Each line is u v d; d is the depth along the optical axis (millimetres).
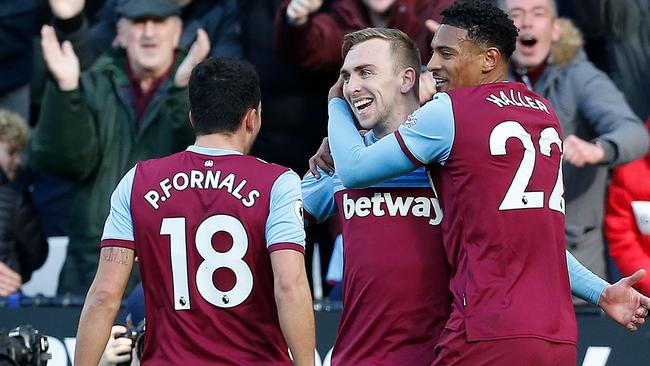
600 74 14117
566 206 13875
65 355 13391
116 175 14758
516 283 9312
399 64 10055
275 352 9656
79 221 14742
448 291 9805
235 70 9836
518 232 9359
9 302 13602
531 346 9195
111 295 9562
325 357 13016
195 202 9562
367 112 10055
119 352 10406
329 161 10344
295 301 9320
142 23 14789
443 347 9422
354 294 10008
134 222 9656
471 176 9430
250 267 9516
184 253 9531
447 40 9805
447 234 9625
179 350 9508
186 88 14586
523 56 14023
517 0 13969
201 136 9820
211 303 9508
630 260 13789
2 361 8977
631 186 13828
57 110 14391
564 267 9617
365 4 14586
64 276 14758
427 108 9555
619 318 10062
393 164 9523
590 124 13969
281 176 9617
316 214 10531
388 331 9836
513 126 9508
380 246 9883
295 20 14148
